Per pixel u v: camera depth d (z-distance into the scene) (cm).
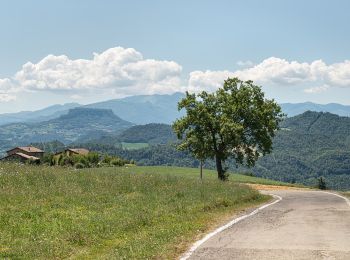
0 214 1388
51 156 10975
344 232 1295
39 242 1091
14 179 2034
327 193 4103
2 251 1007
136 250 1041
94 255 1021
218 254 1010
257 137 5788
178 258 984
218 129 5681
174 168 11100
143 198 1952
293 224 1480
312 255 980
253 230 1362
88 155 11225
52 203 1641
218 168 5909
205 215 1708
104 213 1527
